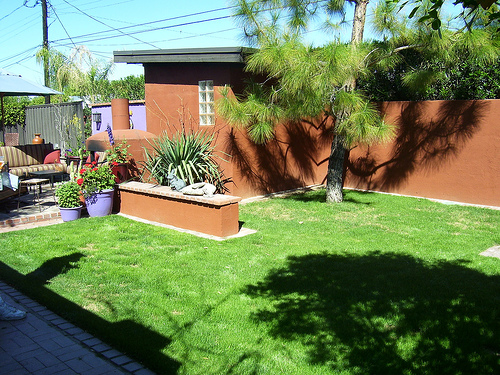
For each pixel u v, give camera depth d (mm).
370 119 7078
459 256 5602
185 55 8844
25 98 24906
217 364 3137
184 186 7426
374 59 8305
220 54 8359
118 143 8766
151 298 4266
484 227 7148
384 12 7625
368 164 10805
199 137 8977
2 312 3801
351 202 9227
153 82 10266
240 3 7535
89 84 21125
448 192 9398
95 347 3383
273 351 3330
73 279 4750
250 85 8234
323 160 11617
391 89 10422
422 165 9781
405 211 8359
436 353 3285
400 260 5453
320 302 4191
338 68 6605
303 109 7352
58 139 14188
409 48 8602
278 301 4230
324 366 3127
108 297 4285
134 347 3328
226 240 6418
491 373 3035
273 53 6832
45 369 3055
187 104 9688
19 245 5992
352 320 3812
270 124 7930
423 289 4465
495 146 8617
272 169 10289
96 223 7387
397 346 3387
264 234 6793
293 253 5785
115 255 5625
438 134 9438
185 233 6824
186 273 4984
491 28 6902
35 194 9523
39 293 4332
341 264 5289
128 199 8195
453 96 9586
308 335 3564
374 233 6836
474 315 3875
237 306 4105
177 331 3617
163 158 8602
